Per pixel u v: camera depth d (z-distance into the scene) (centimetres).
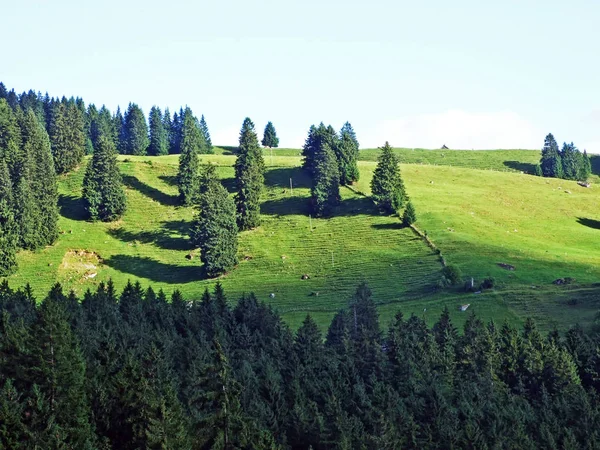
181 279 15950
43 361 6569
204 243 15900
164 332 9631
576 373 8938
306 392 7944
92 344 8281
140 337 9094
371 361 9006
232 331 10206
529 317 10556
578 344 9569
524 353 9206
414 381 8238
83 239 17662
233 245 16188
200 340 9400
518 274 13625
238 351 9331
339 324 10619
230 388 6725
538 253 15162
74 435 6175
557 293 12288
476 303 12081
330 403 7319
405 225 17225
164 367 7581
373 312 10938
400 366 8738
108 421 6656
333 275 14988
